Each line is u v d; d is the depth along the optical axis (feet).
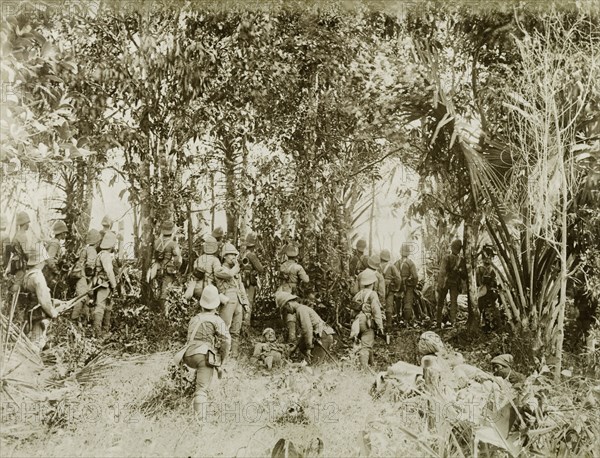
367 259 27.63
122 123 27.30
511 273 27.81
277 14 28.50
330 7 28.66
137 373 24.26
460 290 27.91
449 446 19.66
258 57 28.25
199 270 26.58
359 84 28.43
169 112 27.76
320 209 27.73
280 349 26.00
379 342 27.12
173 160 27.53
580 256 27.81
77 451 21.67
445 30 28.86
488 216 28.14
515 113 28.32
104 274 26.30
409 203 28.14
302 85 28.43
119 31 27.76
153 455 21.71
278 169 27.86
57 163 25.80
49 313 24.54
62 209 26.35
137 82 27.61
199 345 22.77
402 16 28.68
